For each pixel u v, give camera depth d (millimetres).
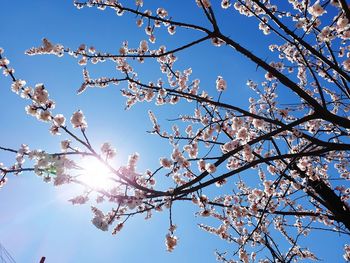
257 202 852
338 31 778
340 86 813
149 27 905
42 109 514
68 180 483
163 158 715
